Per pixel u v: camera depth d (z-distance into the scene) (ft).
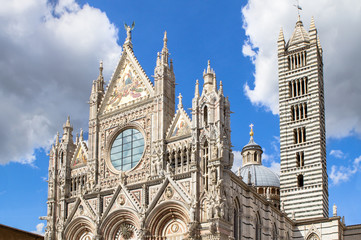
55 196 291.79
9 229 166.30
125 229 257.96
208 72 256.93
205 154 243.40
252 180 424.05
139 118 279.90
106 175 281.95
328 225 326.44
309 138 369.09
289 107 384.27
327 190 369.30
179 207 241.35
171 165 260.21
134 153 277.44
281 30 408.26
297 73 389.39
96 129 293.64
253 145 456.45
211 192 230.68
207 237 225.15
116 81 299.58
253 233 263.29
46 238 282.56
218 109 244.22
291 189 363.76
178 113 266.98
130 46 302.04
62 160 299.17
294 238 333.83
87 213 273.54
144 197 254.88
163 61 278.67
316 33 391.86
